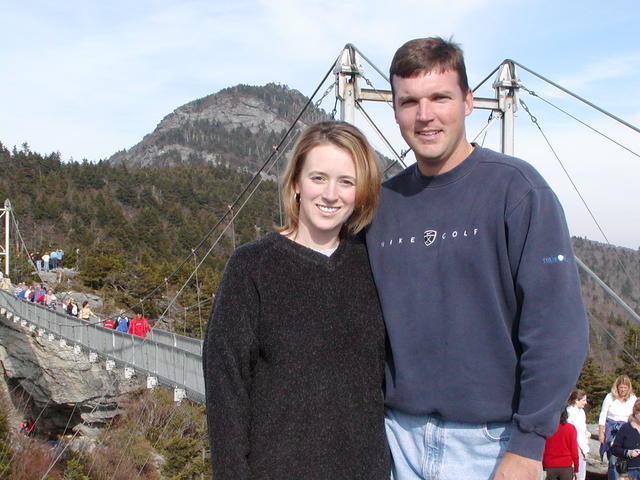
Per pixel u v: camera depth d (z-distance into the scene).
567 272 1.99
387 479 2.33
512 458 1.96
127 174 109.38
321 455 2.20
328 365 2.26
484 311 2.15
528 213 2.07
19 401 32.84
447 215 2.26
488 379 2.15
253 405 2.25
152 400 25.03
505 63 9.86
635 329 28.97
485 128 9.98
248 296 2.25
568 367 1.92
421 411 2.27
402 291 2.31
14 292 37.78
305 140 2.34
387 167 7.88
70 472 21.05
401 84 2.30
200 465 19.25
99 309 40.44
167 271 46.38
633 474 5.85
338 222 2.34
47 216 83.19
